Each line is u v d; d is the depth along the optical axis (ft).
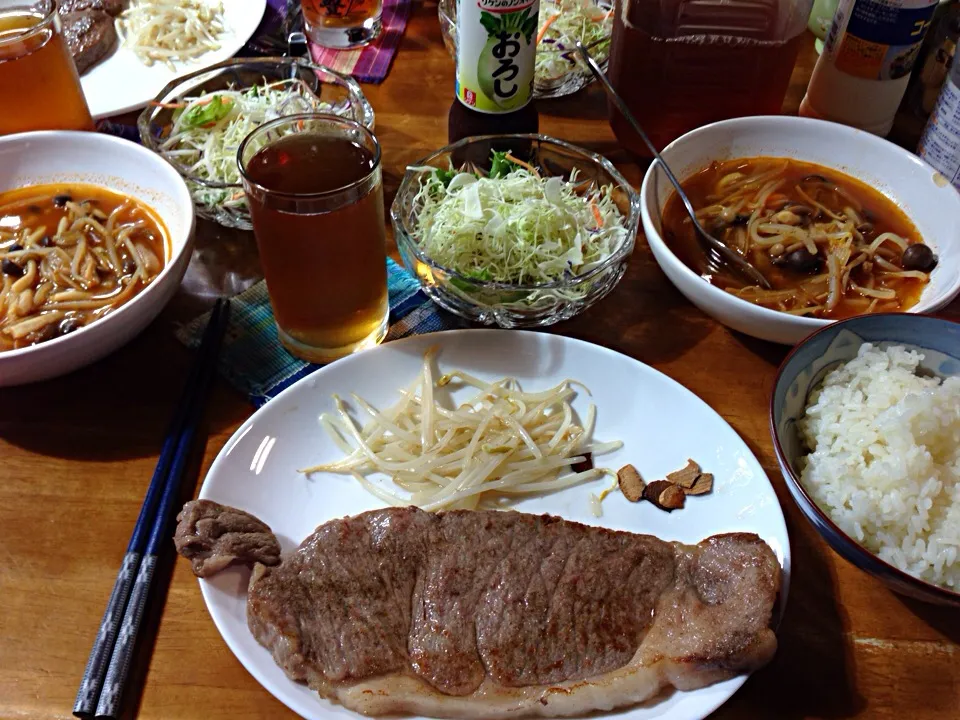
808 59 2.11
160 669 1.11
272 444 1.31
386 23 2.22
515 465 1.33
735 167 1.69
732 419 1.41
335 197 1.23
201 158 1.75
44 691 1.09
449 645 1.07
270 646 1.07
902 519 1.17
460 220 1.53
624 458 1.34
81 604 1.17
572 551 1.15
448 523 1.18
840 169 1.67
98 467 1.32
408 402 1.39
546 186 1.54
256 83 1.93
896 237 1.54
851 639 1.15
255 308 1.54
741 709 1.09
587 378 1.42
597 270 1.41
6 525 1.25
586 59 1.71
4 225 1.57
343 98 1.85
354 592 1.11
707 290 1.37
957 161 1.57
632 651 1.08
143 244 1.55
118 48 2.07
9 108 1.60
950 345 1.29
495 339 1.45
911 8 1.61
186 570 1.21
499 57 1.55
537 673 1.06
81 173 1.63
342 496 1.29
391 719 1.04
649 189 1.53
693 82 1.68
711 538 1.18
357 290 1.38
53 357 1.28
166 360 1.47
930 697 1.10
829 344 1.29
